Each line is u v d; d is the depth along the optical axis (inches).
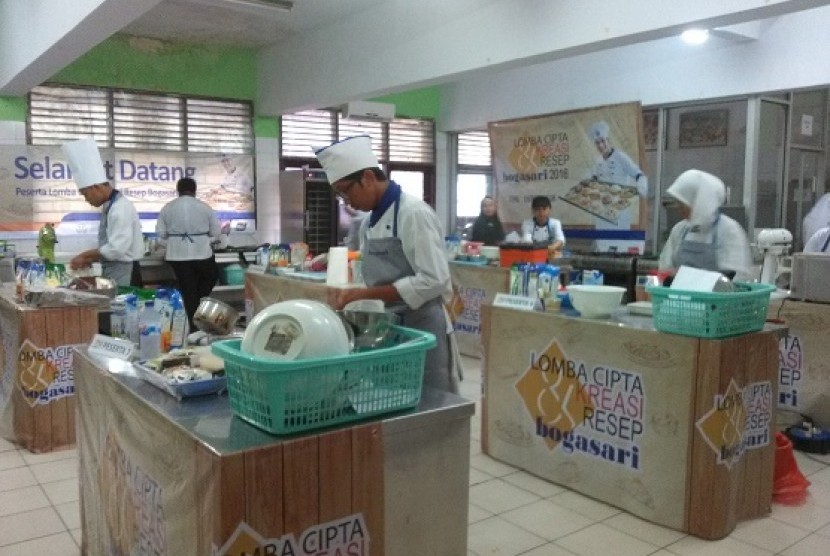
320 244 306.8
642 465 116.4
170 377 74.0
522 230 289.0
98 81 273.3
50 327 144.2
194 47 295.4
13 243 255.0
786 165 261.0
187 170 295.1
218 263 281.3
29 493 126.3
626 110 274.4
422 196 370.9
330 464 60.7
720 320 106.3
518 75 326.0
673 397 111.3
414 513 67.0
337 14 253.4
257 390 59.8
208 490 57.2
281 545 58.7
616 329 118.6
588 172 292.4
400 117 356.2
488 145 386.9
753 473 116.1
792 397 160.9
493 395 143.8
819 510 121.3
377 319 76.0
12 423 151.5
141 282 264.4
